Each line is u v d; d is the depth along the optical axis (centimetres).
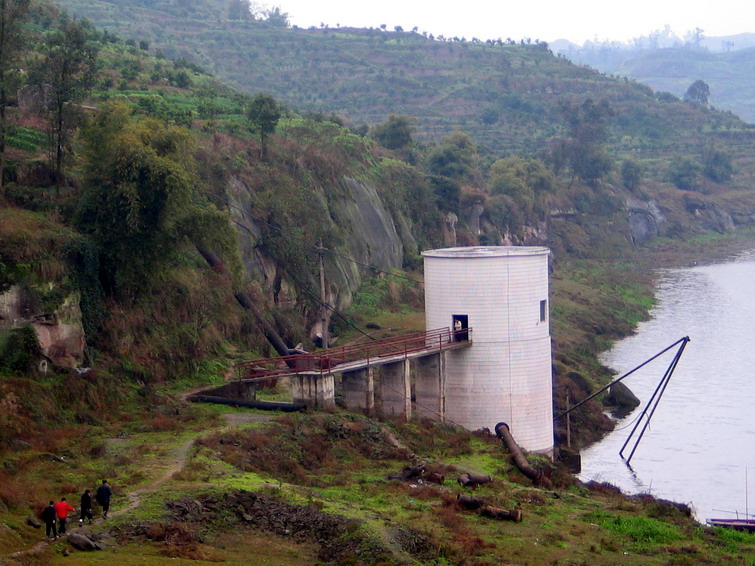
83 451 3850
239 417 4556
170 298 5516
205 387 5125
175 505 3247
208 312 5772
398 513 3591
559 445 6041
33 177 5569
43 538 2956
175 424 4291
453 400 5503
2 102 5419
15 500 3172
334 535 3212
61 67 5497
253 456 3981
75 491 3347
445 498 3822
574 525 3788
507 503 3922
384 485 3959
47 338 4484
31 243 4597
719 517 4616
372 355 5828
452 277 5481
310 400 4800
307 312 7062
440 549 3238
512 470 4581
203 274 5991
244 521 3300
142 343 5134
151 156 4956
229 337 5825
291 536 3244
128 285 5147
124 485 3447
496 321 5447
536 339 5534
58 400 4303
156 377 5078
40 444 3875
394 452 4391
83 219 5044
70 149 5888
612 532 3766
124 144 4922
